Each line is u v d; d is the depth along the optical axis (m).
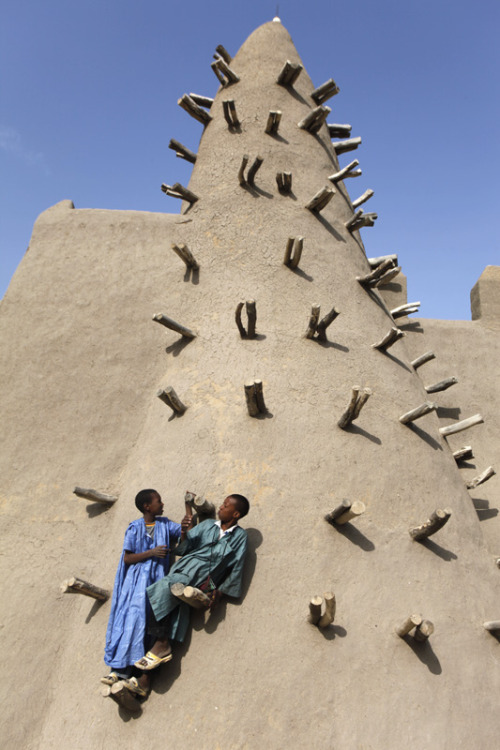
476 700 4.00
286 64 7.14
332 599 3.78
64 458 5.52
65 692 4.20
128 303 6.31
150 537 4.29
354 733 3.69
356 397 4.70
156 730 3.72
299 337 5.49
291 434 4.82
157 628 3.91
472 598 4.49
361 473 4.75
